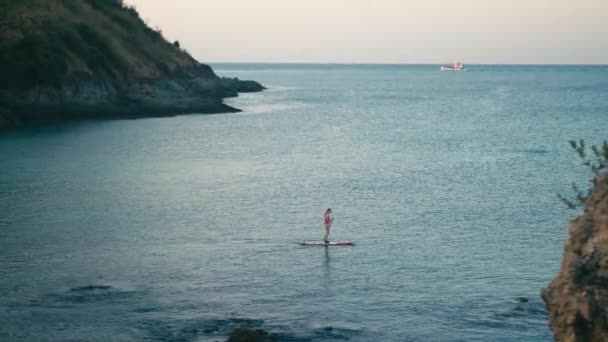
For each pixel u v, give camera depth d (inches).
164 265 1259.8
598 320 539.8
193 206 1747.0
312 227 1535.4
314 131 3631.9
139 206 1742.1
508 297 1091.3
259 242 1412.4
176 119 4148.6
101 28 4854.8
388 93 7785.4
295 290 1129.4
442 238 1435.8
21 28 4010.8
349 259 1291.8
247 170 2330.2
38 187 1963.6
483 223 1563.7
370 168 2379.4
